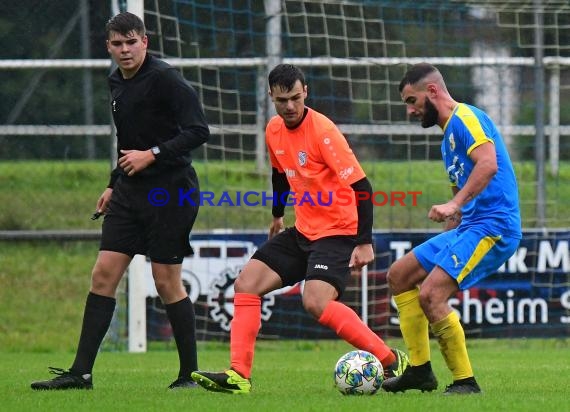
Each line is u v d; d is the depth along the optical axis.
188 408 20.11
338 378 22.91
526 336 37.53
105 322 24.11
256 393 23.33
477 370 30.69
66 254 48.59
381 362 23.70
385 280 37.22
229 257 36.94
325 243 23.50
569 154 48.66
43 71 49.44
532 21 45.00
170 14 42.12
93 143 52.09
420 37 47.16
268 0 39.62
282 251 23.89
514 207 22.08
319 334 37.38
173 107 23.56
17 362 33.94
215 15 44.47
